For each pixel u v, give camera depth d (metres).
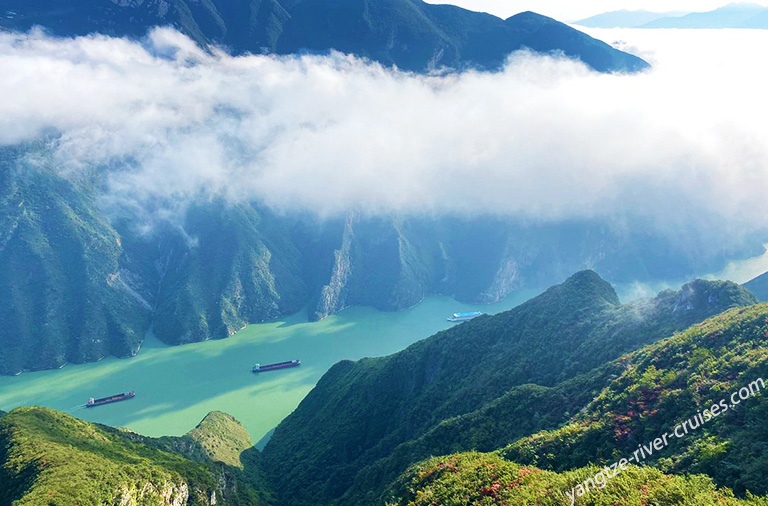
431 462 125.56
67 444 138.62
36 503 106.19
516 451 114.56
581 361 159.12
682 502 73.19
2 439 140.75
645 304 171.62
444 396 190.12
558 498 84.38
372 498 140.62
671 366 116.06
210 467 164.62
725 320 122.19
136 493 123.94
